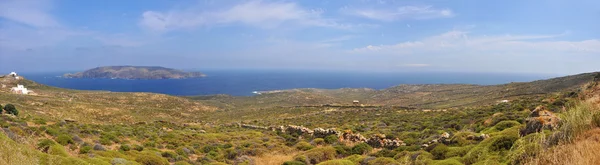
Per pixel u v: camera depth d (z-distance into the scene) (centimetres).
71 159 1064
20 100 6919
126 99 11381
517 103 3631
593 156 471
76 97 10425
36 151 1010
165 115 8856
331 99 17150
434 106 7644
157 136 3002
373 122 3922
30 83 14362
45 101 7294
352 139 2316
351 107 7650
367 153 1852
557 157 551
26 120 2833
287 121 5425
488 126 2100
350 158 1666
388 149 1892
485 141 1135
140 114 8188
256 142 2789
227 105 14988
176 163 1700
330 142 2412
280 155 2133
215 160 2061
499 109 3391
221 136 3250
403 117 4316
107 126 3397
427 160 1214
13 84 13500
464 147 1252
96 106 7950
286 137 3048
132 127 3744
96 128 2973
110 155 1633
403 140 2148
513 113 2425
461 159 1116
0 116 2684
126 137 2703
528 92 7325
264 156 2114
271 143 2695
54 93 12006
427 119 3622
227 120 7456
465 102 7900
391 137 2197
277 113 8031
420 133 2402
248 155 2177
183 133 3400
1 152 766
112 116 7069
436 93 13762
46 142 1338
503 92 8800
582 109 661
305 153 1914
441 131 2331
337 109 7350
